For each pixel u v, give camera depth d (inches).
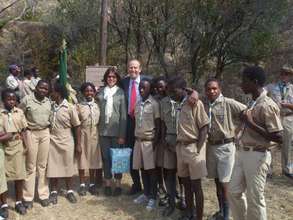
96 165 161.2
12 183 172.1
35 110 147.2
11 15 499.5
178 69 365.4
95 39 425.7
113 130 157.6
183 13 335.3
